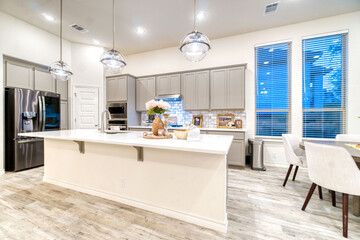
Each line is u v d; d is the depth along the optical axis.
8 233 1.44
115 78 4.50
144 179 1.82
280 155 3.50
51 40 3.88
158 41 4.21
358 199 1.68
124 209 1.81
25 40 3.40
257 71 3.73
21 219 1.63
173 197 1.68
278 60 3.55
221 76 3.72
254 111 3.70
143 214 1.72
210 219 1.52
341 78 3.14
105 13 3.08
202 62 4.20
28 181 2.59
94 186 2.12
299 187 2.42
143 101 4.58
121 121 4.42
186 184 1.61
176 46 4.51
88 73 4.42
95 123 4.46
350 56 3.04
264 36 3.62
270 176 2.89
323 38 3.24
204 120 4.16
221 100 3.72
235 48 3.87
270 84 3.62
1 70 3.04
